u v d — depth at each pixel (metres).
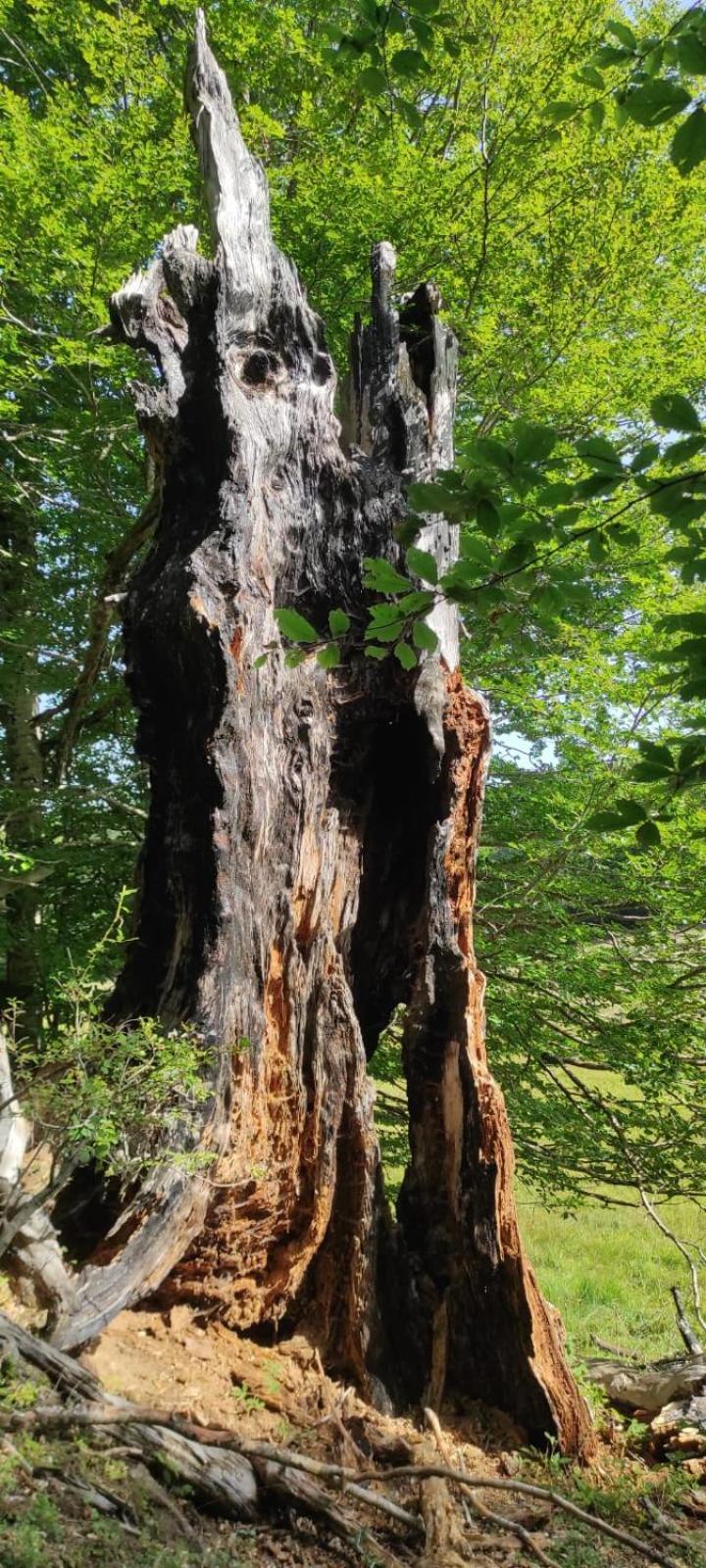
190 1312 3.55
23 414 8.57
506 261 7.75
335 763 4.28
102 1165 3.64
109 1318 3.13
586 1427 3.99
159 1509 2.67
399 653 2.60
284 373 4.38
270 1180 3.72
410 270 7.68
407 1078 4.29
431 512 2.24
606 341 7.66
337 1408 3.50
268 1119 3.76
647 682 6.79
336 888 4.19
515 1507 3.39
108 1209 3.60
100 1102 2.94
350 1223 3.89
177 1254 3.38
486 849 7.42
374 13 2.71
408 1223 4.21
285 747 4.02
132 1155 3.47
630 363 7.68
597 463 2.14
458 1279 4.06
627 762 6.82
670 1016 7.20
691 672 2.51
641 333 7.83
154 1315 3.50
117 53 7.06
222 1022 3.66
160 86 7.10
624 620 7.97
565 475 6.77
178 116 7.15
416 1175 4.23
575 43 7.25
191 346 4.16
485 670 7.41
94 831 8.26
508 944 7.34
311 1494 2.95
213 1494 2.81
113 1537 2.45
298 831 3.99
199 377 4.12
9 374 6.94
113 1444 2.76
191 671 3.83
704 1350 5.54
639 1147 7.46
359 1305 3.84
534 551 2.32
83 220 6.80
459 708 4.36
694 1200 7.67
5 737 9.90
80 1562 2.32
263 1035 3.78
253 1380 3.40
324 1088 3.90
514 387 7.98
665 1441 4.18
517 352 7.74
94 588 8.66
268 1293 3.76
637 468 2.14
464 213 7.45
